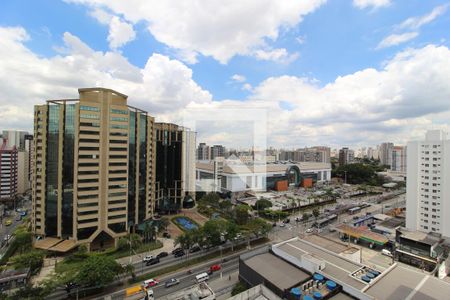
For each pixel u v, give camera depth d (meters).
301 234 88.94
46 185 72.75
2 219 105.75
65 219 71.88
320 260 47.09
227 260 67.00
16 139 173.75
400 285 41.00
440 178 78.69
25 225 89.19
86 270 49.00
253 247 76.25
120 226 78.38
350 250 59.66
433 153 80.12
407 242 72.19
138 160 85.56
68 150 71.94
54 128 72.75
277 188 163.62
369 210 126.19
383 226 90.75
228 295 50.16
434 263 63.50
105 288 52.56
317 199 134.38
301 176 184.88
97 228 73.69
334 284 41.19
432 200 80.25
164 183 116.12
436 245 69.50
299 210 122.81
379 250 76.31
